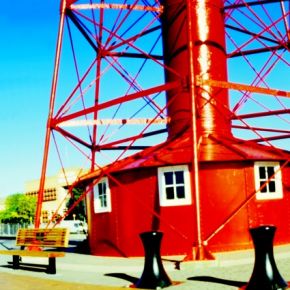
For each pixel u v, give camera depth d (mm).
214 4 18203
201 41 17719
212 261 11820
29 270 13711
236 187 15383
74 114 16234
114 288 9453
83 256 16938
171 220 15164
